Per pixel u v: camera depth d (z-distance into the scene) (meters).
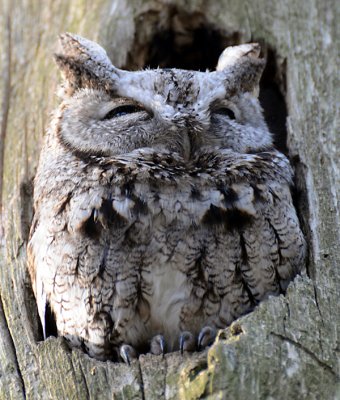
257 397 7.62
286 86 11.45
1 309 9.58
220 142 9.91
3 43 12.96
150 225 9.09
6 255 10.10
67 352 8.69
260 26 12.16
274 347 7.97
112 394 8.15
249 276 9.14
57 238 9.15
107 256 8.98
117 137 9.78
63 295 9.10
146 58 12.33
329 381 7.82
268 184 9.55
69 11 12.92
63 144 9.95
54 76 12.04
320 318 8.36
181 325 9.14
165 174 9.36
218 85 10.22
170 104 9.89
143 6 12.23
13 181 10.93
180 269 9.03
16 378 8.78
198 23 12.29
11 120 11.81
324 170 10.16
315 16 12.30
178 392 7.91
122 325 9.07
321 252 9.24
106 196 9.22
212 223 9.12
